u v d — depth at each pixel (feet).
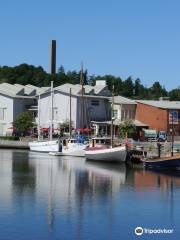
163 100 432.66
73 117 378.73
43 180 197.88
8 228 123.34
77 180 199.41
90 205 150.10
